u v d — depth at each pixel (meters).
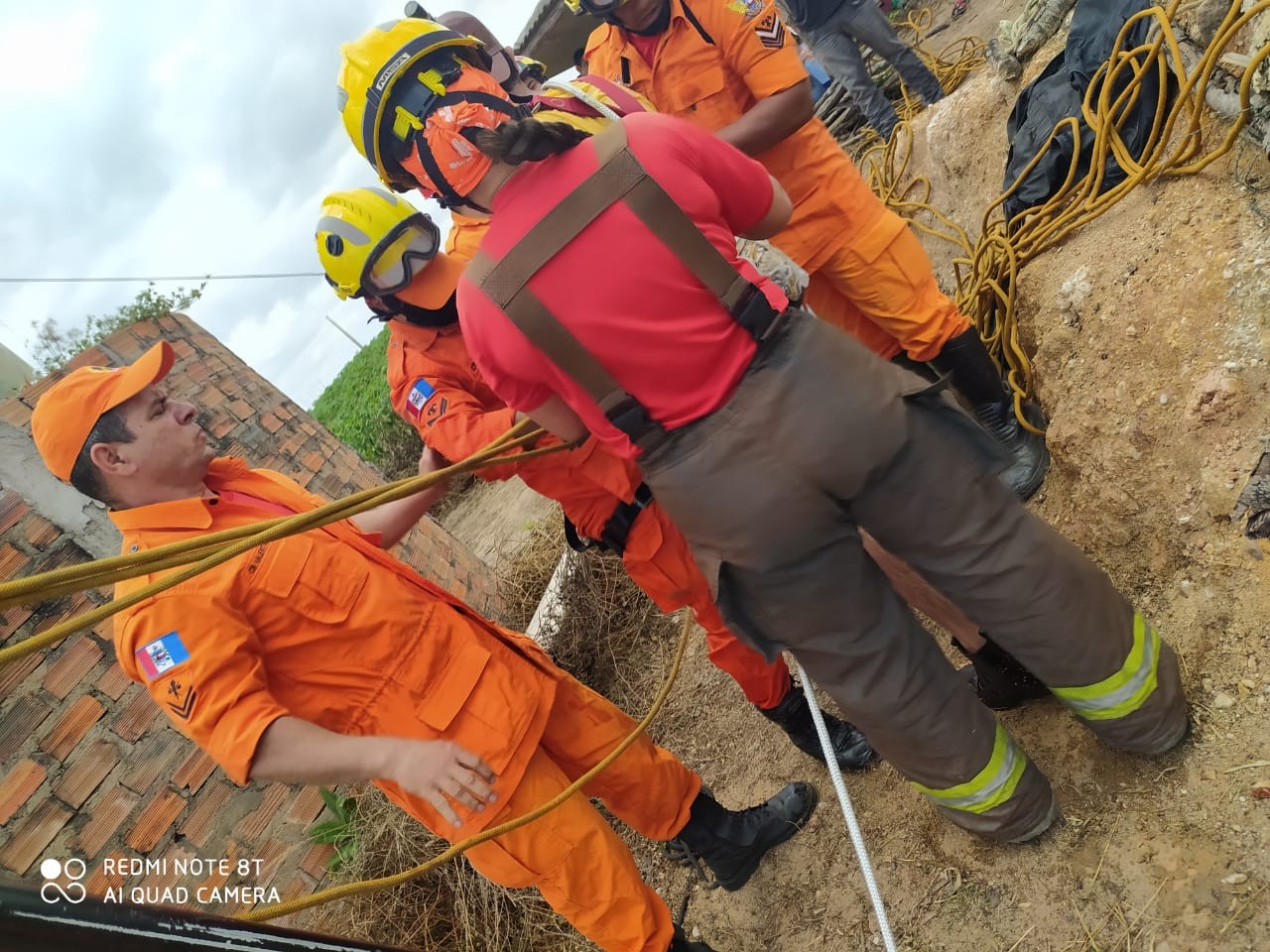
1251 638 1.61
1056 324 2.34
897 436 1.32
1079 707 1.56
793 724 2.35
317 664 1.72
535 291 1.24
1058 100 2.56
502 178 1.30
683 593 2.10
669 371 1.29
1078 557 1.47
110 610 1.16
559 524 4.55
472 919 2.72
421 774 1.51
